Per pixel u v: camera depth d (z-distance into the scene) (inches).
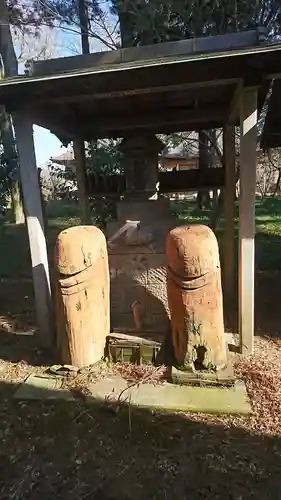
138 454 72.9
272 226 301.9
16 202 339.6
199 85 96.3
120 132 163.0
